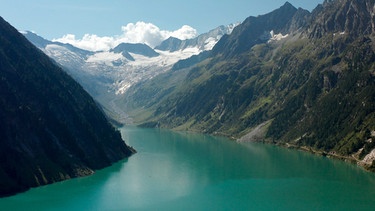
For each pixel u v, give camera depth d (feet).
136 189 623.36
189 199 568.00
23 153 644.27
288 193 596.70
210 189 623.36
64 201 555.69
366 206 531.09
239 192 604.49
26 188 607.37
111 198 572.51
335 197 572.10
